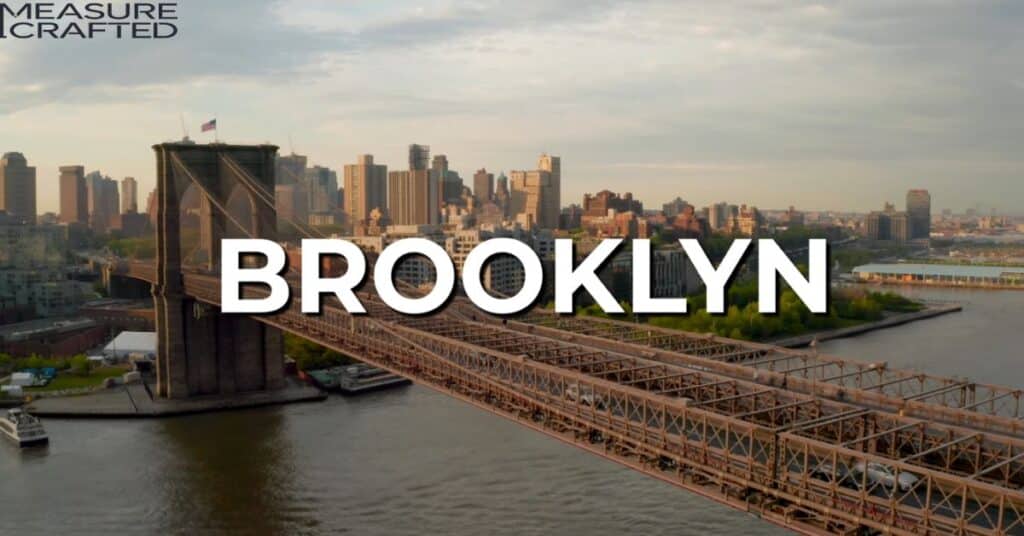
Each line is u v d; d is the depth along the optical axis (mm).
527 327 118438
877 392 81250
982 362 195750
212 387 163250
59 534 97438
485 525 96812
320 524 99312
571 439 75000
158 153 165375
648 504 101375
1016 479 61188
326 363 183750
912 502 64062
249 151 176375
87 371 181750
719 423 66938
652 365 86688
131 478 116375
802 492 57750
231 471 118625
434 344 97625
